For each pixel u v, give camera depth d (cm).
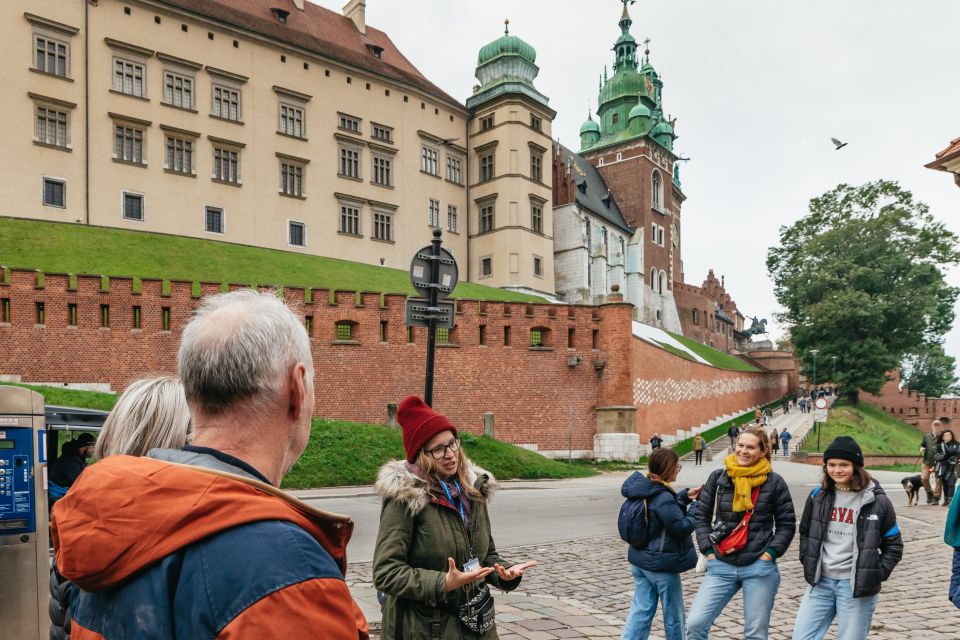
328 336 3117
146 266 3422
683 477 3014
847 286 6438
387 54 5984
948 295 6662
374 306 3225
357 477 2294
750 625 544
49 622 584
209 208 4353
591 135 9919
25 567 568
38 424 584
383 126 5359
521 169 5809
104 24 3984
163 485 137
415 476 365
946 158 1788
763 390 7719
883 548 534
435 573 343
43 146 3706
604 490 2288
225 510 136
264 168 4634
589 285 7156
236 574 128
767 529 548
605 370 3694
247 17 4747
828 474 546
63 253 3288
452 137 5922
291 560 133
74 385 2644
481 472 400
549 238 6072
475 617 358
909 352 6762
